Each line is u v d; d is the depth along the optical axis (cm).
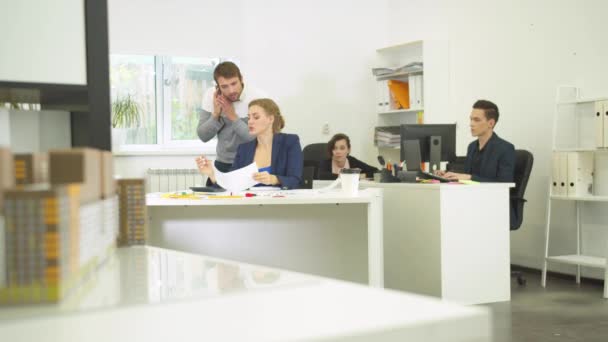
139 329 59
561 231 550
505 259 439
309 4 688
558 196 516
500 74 605
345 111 704
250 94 471
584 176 515
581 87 530
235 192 344
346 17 705
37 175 83
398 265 448
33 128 185
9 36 154
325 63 696
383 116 717
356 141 709
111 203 108
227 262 105
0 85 153
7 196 66
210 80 662
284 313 65
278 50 675
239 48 657
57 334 57
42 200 67
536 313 414
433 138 471
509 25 594
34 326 60
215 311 66
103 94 162
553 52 554
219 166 478
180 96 654
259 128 381
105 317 64
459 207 422
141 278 88
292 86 682
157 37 626
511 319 399
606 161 511
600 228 517
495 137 500
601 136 485
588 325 385
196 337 56
